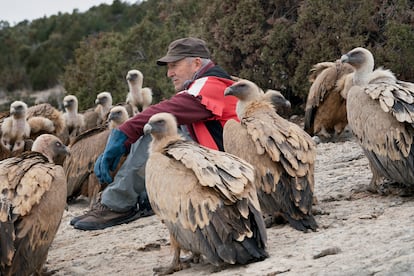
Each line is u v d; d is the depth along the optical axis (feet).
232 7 64.59
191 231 21.12
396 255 19.33
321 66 48.39
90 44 107.86
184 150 22.40
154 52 82.17
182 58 31.17
